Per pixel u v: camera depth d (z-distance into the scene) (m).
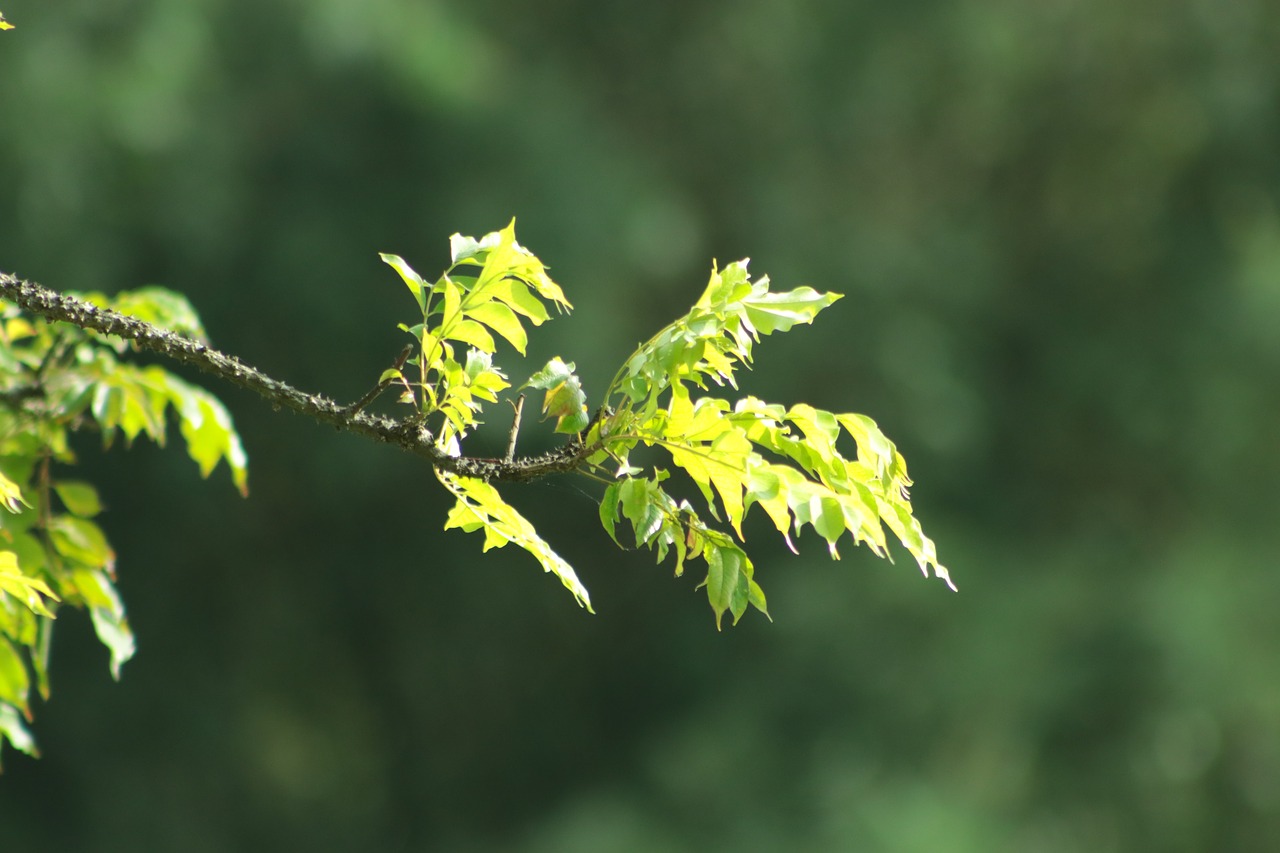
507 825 15.85
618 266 13.53
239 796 15.66
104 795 14.65
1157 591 14.29
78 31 12.73
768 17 15.35
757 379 14.12
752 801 13.34
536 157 13.51
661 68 15.55
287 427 13.94
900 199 16.58
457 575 15.43
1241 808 14.30
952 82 16.28
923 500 14.72
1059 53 16.81
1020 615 14.01
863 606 13.75
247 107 13.32
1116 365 15.73
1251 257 16.70
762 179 15.22
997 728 13.70
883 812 12.82
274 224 13.29
